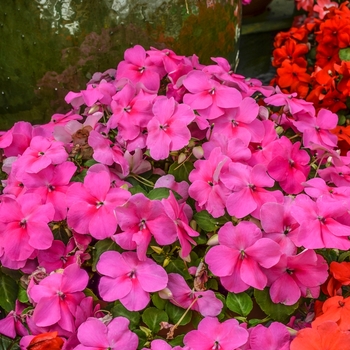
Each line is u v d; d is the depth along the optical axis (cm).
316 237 44
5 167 53
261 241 43
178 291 45
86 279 46
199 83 52
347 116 79
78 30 66
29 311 47
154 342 44
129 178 51
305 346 43
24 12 66
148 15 67
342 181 52
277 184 51
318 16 103
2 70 69
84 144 51
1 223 47
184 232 46
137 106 52
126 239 44
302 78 83
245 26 119
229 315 47
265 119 53
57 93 69
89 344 44
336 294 48
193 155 51
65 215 48
